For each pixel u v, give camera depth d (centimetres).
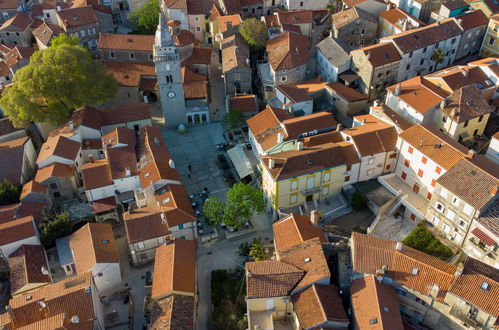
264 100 11231
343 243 6881
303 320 5869
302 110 10025
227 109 11012
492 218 6575
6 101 9900
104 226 8056
